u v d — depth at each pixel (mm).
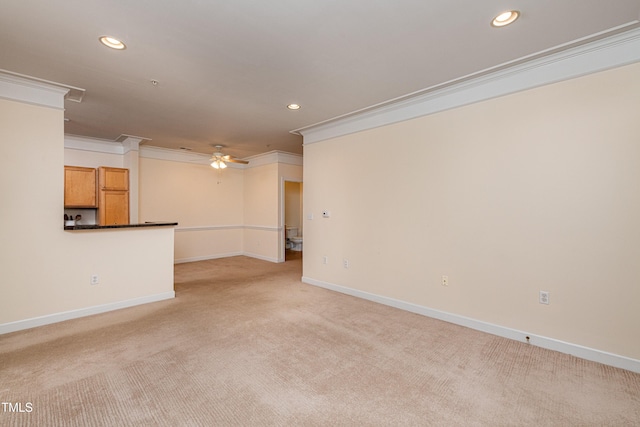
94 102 3643
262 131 4980
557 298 2639
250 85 3150
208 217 7312
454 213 3268
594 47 2387
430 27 2158
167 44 2381
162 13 1993
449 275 3318
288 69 2797
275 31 2203
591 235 2475
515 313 2867
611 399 1972
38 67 2758
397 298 3793
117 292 3686
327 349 2664
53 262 3232
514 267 2869
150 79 3008
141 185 6219
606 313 2416
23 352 2566
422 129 3525
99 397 1964
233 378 2205
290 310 3682
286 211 9312
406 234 3693
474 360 2480
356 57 2582
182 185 6848
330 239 4641
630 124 2309
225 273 5762
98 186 5328
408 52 2506
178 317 3420
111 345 2711
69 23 2102
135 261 3830
